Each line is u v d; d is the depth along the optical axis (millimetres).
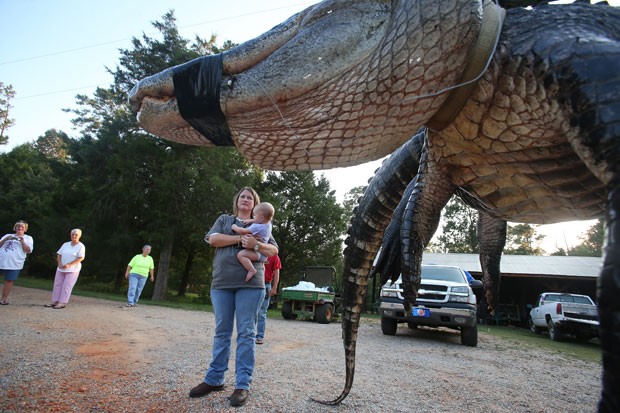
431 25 1463
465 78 1540
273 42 1639
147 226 20875
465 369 5395
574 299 15703
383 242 2877
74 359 4125
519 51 1450
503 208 2041
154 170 20703
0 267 8891
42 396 2859
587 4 1582
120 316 8703
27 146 46438
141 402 2889
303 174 33000
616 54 1214
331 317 12969
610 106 1144
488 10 1521
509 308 23672
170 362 4285
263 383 3686
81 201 24531
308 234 33438
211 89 1630
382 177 2533
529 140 1586
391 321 9312
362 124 1611
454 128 1749
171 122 1775
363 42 1552
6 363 3744
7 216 35625
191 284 34094
